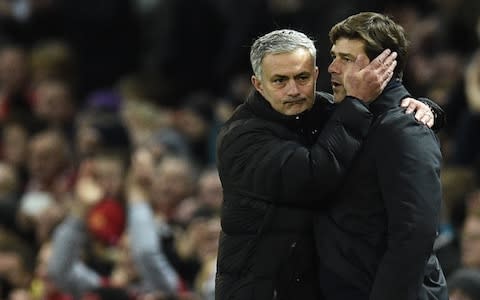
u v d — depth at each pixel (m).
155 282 27.53
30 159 35.28
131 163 31.98
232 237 18.17
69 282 28.41
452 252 25.59
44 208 31.30
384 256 17.28
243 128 18.06
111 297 26.56
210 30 41.00
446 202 28.52
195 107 37.31
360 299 17.58
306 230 17.98
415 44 35.81
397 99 17.72
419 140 17.41
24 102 39.34
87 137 34.59
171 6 41.00
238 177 18.06
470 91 32.53
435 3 37.94
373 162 17.56
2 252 29.64
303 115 18.06
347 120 17.56
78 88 42.22
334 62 17.92
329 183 17.53
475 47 36.41
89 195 29.30
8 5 42.47
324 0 36.22
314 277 18.12
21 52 40.09
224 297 18.17
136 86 38.91
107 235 29.23
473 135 32.06
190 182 30.16
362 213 17.62
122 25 42.84
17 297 29.30
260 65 17.97
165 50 40.88
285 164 17.66
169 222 29.25
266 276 17.97
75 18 42.56
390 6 36.84
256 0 38.75
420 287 17.25
